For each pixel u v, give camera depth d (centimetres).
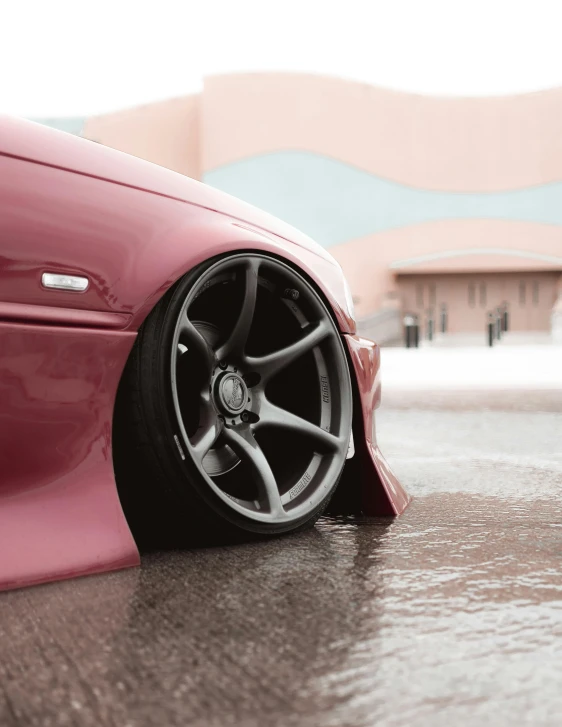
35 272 126
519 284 3209
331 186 3198
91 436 133
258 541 157
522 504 206
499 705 80
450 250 3212
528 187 3200
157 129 3366
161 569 134
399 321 2945
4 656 94
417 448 334
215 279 153
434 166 3216
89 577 128
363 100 3203
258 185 3180
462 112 3212
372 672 89
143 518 150
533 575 133
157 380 140
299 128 3186
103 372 134
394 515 188
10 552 122
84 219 133
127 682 86
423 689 84
